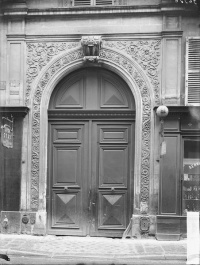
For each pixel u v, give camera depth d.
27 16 8.85
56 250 7.46
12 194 8.69
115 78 8.89
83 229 8.79
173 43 8.55
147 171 8.53
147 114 8.57
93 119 8.88
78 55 8.78
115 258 7.02
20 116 8.69
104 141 8.86
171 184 8.32
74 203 8.86
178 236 8.24
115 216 8.77
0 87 8.89
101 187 8.81
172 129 8.36
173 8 8.49
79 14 8.73
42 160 8.73
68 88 8.98
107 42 8.76
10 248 7.52
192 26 8.56
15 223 8.69
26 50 8.90
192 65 8.44
